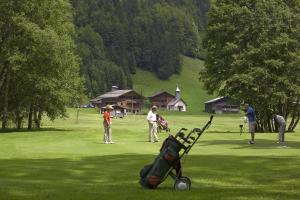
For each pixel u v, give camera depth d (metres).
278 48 52.75
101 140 35.53
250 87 52.59
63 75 57.03
